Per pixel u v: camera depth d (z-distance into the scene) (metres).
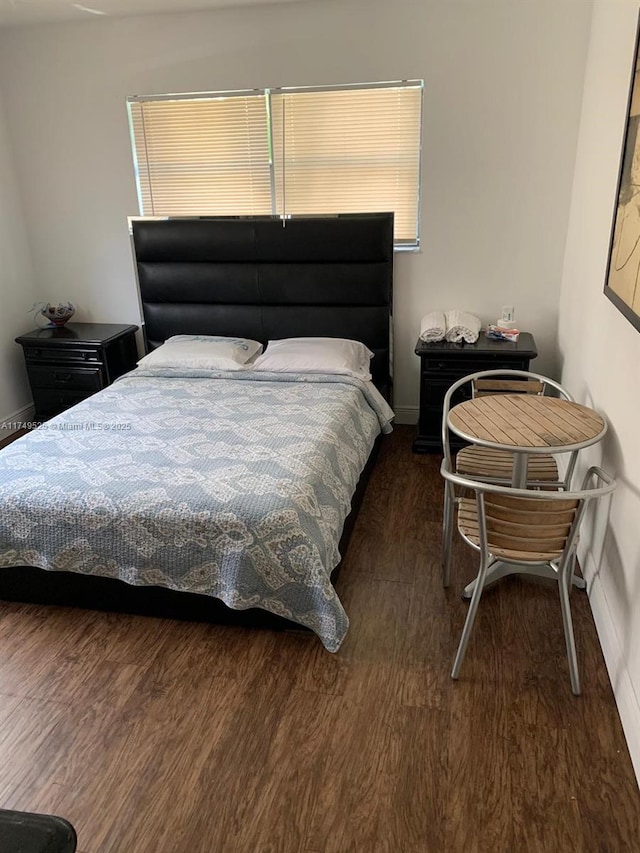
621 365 2.19
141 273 4.04
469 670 2.12
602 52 2.88
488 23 3.31
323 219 3.69
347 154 3.73
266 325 3.97
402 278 3.89
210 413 3.05
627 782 1.71
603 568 2.27
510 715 1.94
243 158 3.86
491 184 3.60
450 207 3.69
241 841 1.59
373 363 3.93
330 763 1.80
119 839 1.60
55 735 1.92
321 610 2.16
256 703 2.02
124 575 2.32
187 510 2.21
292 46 3.55
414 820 1.63
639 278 1.90
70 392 4.10
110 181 4.04
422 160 3.63
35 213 4.20
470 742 1.85
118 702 2.04
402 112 3.58
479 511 1.90
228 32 3.58
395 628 2.33
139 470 2.48
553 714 1.94
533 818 1.62
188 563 2.25
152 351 4.07
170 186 4.01
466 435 2.18
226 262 3.91
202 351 3.72
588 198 3.03
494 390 2.81
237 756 1.83
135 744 1.88
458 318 3.67
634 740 1.76
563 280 3.64
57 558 2.36
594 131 2.99
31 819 0.78
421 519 3.06
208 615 2.37
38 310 4.17
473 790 1.70
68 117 3.93
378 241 3.68
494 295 3.83
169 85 3.76
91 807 1.69
